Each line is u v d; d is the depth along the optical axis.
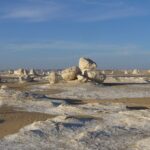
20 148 20.73
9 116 32.00
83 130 25.14
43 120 29.78
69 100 45.38
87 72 65.81
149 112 31.11
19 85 70.06
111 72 177.00
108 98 47.91
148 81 77.62
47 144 21.56
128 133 24.55
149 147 20.81
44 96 46.97
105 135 23.78
